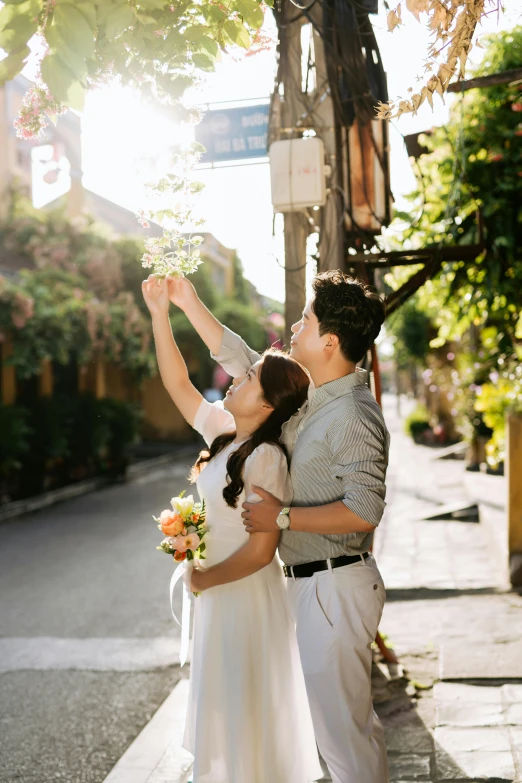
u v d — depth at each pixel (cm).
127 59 252
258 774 274
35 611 699
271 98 450
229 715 271
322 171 433
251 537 259
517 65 613
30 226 1691
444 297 727
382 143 534
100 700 490
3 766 400
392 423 3628
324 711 255
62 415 1501
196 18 263
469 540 920
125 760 394
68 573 848
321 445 254
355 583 255
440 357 2211
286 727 278
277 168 434
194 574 270
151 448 2605
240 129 473
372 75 475
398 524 1041
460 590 684
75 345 1559
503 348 816
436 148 666
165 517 271
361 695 256
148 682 521
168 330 304
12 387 1584
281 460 263
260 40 290
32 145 1659
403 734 398
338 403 254
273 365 268
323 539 256
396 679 473
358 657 255
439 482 1445
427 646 534
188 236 288
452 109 641
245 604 274
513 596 662
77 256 1755
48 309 1412
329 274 262
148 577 821
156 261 288
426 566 789
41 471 1443
